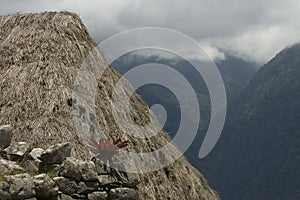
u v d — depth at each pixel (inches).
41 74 546.6
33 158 369.4
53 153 377.7
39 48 581.3
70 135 489.1
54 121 495.8
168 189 550.3
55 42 585.6
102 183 389.1
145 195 504.4
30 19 634.2
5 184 314.2
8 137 388.2
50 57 566.3
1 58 592.7
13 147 385.7
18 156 378.0
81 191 370.9
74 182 367.2
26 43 596.4
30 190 331.6
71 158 371.9
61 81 541.6
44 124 489.7
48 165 374.9
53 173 370.0
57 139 479.5
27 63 569.0
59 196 354.9
